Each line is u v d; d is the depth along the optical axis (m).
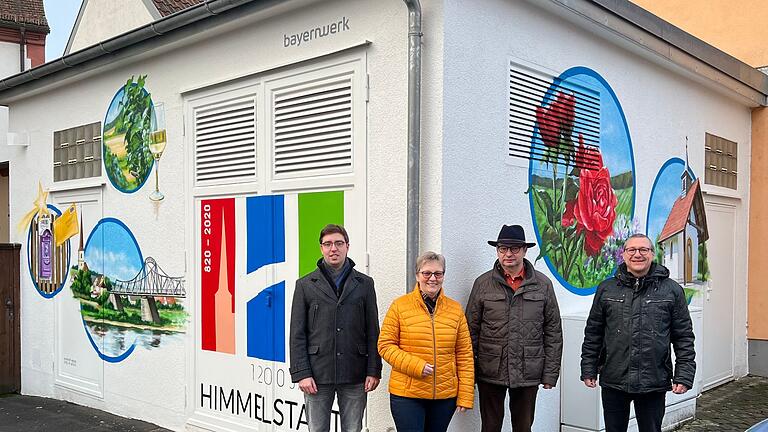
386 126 5.21
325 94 5.64
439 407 4.56
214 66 6.61
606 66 6.75
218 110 6.57
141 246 7.46
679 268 8.12
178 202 7.00
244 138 6.32
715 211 9.08
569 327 5.99
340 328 4.78
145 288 7.40
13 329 9.52
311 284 4.82
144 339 7.42
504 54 5.50
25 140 9.33
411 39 4.96
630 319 4.75
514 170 5.60
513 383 4.75
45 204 9.05
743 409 7.84
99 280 8.09
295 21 5.86
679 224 8.10
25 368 9.45
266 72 6.08
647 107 7.45
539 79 5.89
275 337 5.98
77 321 8.47
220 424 6.50
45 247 9.05
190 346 6.84
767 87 9.55
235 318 6.36
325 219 5.62
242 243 6.31
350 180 5.43
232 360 6.39
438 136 4.94
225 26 6.29
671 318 4.79
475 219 5.21
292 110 5.89
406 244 5.04
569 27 6.24
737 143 9.55
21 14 13.97
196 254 6.79
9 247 9.54
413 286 4.93
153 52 7.11
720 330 9.17
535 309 4.81
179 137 6.98
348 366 4.79
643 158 7.39
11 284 9.54
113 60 7.48
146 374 7.39
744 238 9.77
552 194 6.04
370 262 5.30
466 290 5.13
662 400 4.85
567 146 6.24
